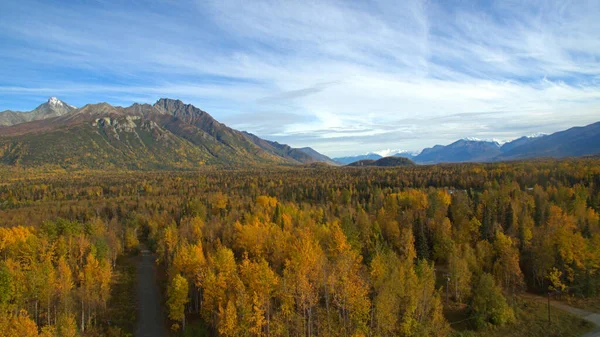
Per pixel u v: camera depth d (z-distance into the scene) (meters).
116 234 113.44
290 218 105.00
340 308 54.69
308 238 69.19
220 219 116.81
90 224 107.75
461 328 58.59
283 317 52.19
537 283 74.00
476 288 63.62
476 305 60.31
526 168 160.12
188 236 94.81
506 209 90.88
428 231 89.56
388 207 110.94
